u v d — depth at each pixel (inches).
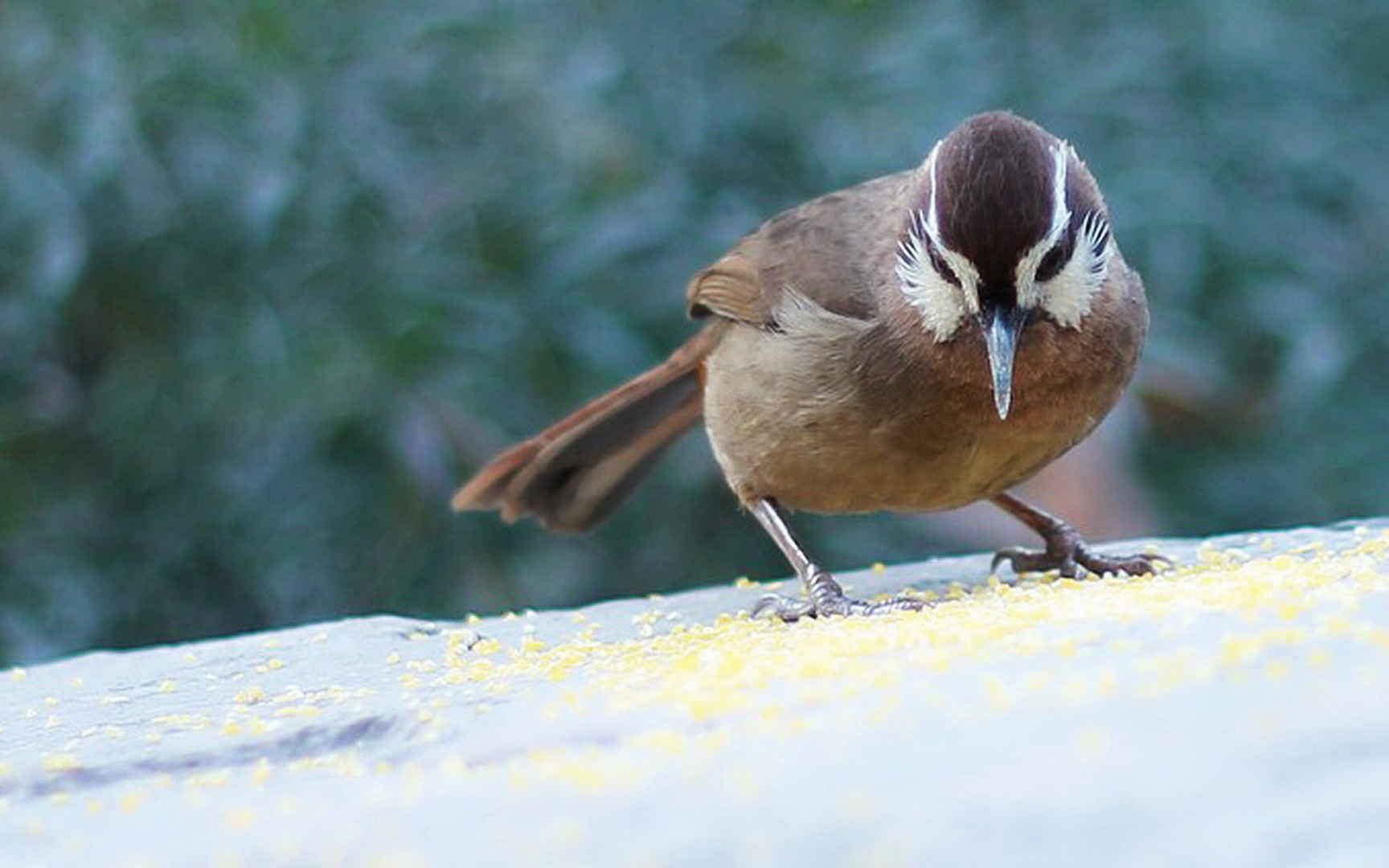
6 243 548.1
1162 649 228.2
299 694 311.0
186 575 577.3
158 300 557.6
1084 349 363.3
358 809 203.9
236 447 556.1
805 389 380.8
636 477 474.0
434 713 262.8
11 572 564.7
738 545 575.2
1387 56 631.8
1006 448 372.8
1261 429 621.9
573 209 541.6
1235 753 182.9
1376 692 195.8
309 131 539.5
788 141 563.5
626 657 309.6
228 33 545.3
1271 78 605.6
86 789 251.3
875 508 397.7
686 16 575.2
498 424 539.5
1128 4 601.6
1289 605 245.1
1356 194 612.7
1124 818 172.1
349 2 555.8
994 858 168.2
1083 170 371.2
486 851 183.8
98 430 562.6
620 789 193.9
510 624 381.1
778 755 199.8
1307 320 581.9
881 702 216.8
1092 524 585.6
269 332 534.0
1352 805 170.6
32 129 541.0
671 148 554.3
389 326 531.2
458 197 549.0
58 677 354.9
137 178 537.6
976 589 385.7
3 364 577.0
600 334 535.2
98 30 538.0
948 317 357.4
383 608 561.0
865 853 172.4
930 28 573.3
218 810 218.4
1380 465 607.5
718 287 407.2
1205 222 576.1
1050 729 196.4
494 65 548.1
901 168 554.3
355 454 553.9
